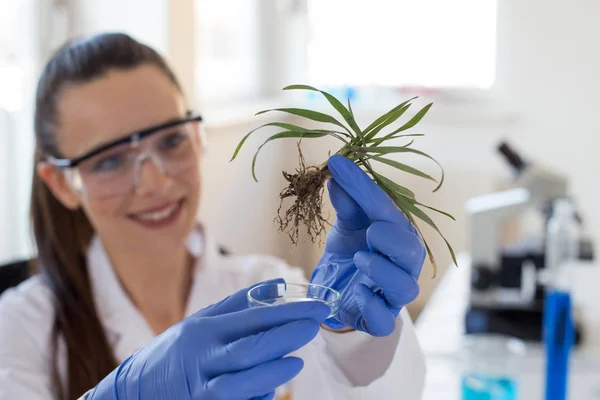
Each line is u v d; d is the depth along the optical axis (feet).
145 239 3.03
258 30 8.49
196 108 6.34
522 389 3.29
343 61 8.35
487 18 7.77
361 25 8.23
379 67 8.23
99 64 2.93
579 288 4.55
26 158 5.49
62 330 3.13
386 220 2.00
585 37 7.35
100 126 2.91
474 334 3.95
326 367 2.45
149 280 3.22
